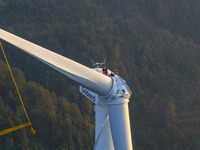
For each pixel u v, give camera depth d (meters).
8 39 24.95
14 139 83.44
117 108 30.20
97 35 128.12
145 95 112.00
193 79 123.12
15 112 91.06
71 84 107.88
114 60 120.31
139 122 103.94
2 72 98.00
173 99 113.50
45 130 89.19
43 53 25.84
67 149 83.38
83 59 117.19
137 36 135.50
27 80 111.19
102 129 35.09
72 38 125.56
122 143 31.02
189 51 135.75
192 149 96.12
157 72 121.50
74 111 96.12
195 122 105.06
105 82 29.09
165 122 102.81
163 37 142.88
